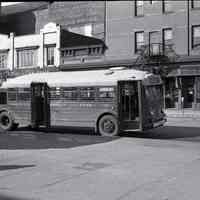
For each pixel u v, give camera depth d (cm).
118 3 3694
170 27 3447
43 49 4056
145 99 1572
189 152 1182
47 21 4675
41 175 845
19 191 705
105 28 3766
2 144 1373
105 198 655
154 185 745
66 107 1739
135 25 3597
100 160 1031
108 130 1639
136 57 3562
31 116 1825
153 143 1412
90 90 1683
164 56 3347
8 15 5047
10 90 1892
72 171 887
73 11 4369
